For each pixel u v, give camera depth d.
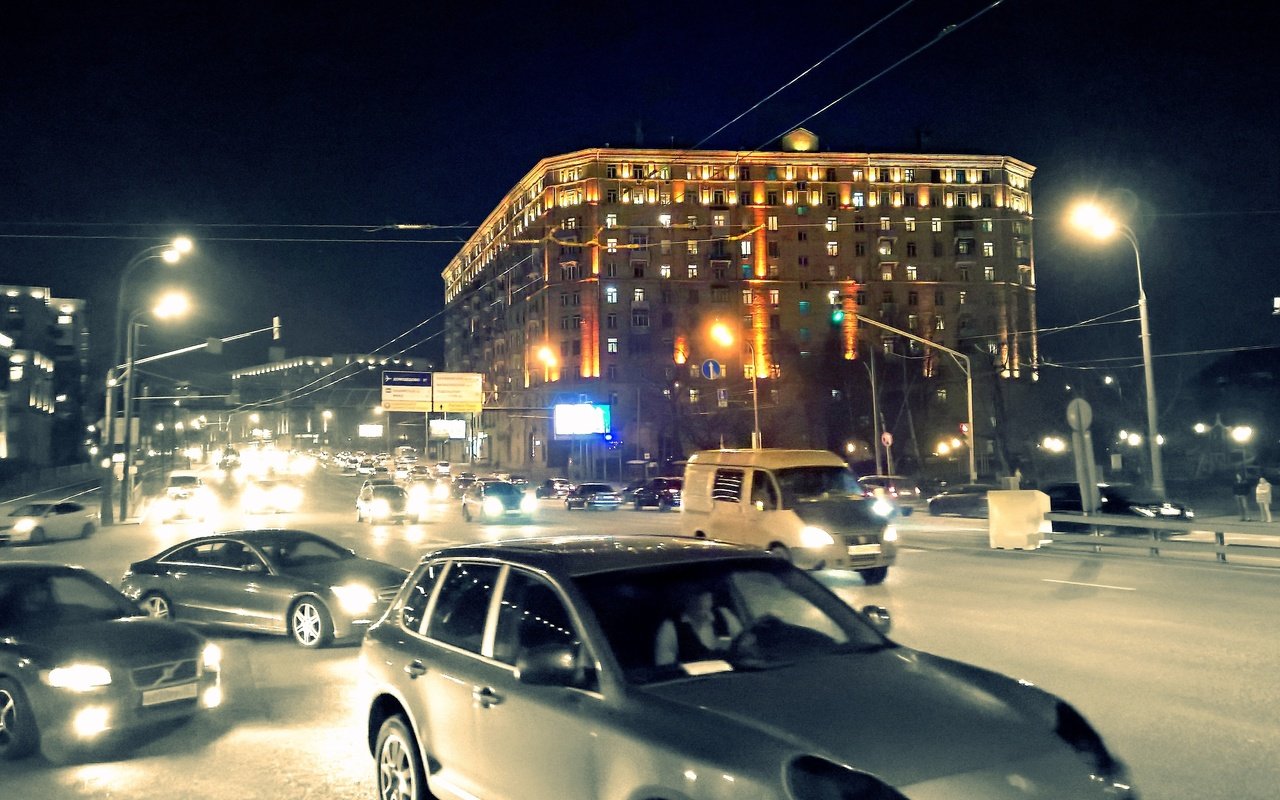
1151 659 9.53
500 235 105.81
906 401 67.94
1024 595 14.23
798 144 94.69
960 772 3.37
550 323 90.56
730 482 16.94
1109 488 29.61
